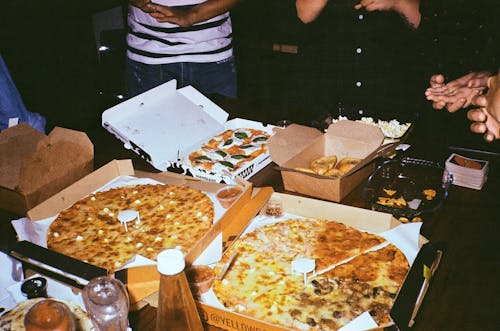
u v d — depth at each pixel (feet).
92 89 14.66
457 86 6.68
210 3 9.70
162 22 9.34
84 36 14.52
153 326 4.30
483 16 9.13
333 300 4.49
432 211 5.38
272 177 6.50
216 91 10.53
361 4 8.68
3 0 12.87
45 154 5.88
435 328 4.18
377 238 5.20
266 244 5.24
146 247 5.43
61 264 4.24
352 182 6.00
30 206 5.83
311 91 9.75
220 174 6.41
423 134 7.11
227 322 4.21
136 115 7.48
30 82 13.58
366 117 7.49
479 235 5.18
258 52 14.39
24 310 4.06
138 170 6.82
